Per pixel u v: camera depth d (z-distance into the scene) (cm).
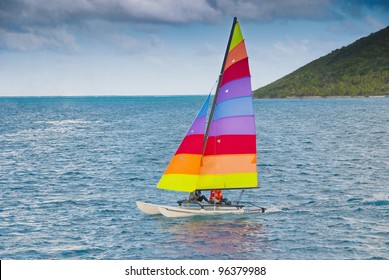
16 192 6931
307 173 8281
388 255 4400
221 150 5434
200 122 5350
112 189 7119
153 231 5025
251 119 5456
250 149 5488
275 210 5784
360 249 4538
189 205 5506
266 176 8019
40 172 8619
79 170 8800
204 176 5431
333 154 10650
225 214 5525
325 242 4712
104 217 5575
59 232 5056
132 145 12850
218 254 4416
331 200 6319
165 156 10619
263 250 4509
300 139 13925
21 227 5225
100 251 4519
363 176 7975
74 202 6300
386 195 6588
